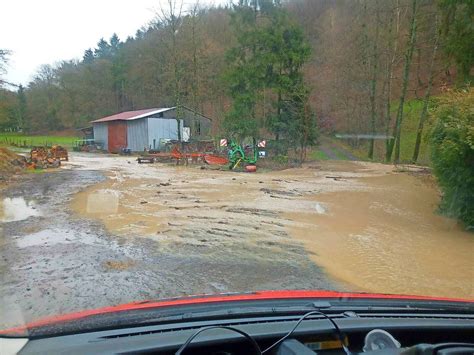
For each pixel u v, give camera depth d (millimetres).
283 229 9156
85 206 11648
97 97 68250
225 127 30375
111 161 31281
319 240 8219
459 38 15812
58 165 25547
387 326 1959
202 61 39875
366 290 5414
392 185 17453
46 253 6852
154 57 51625
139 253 6965
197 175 21203
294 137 29406
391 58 34500
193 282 5586
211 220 9945
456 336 2025
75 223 9359
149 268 6164
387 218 10656
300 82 30047
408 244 7961
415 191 15586
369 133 36469
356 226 9641
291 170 24688
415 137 33312
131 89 63938
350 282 5723
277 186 16969
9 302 4676
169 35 36781
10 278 5551
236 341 1696
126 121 42500
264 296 2410
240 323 1903
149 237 8109
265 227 9312
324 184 17828
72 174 20797
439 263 6680
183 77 38750
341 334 1824
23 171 21781
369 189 16188
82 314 2021
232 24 31250
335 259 6898
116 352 1542
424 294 5289
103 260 6504
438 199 13703
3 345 1604
